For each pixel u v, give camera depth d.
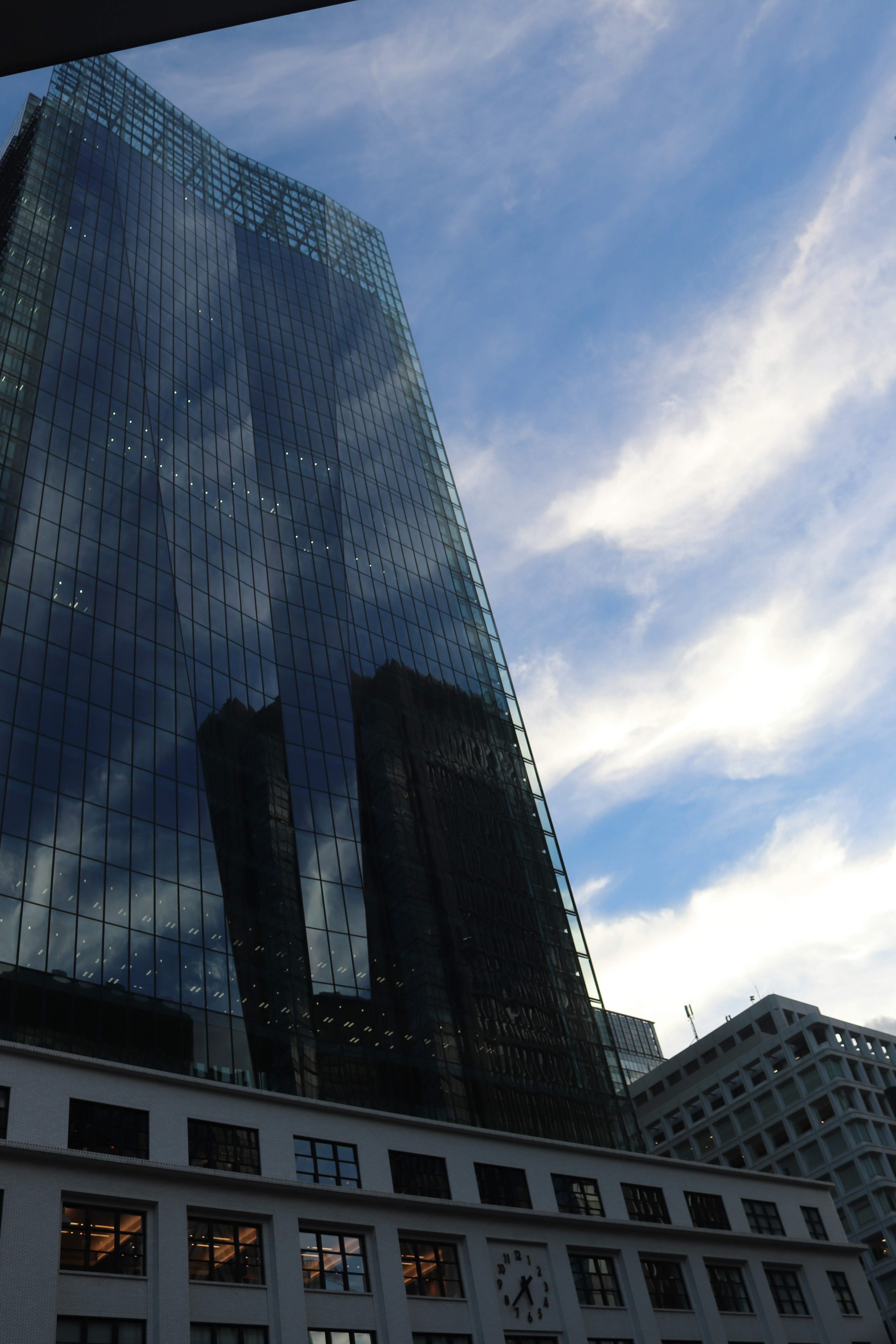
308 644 94.94
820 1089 118.75
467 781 99.81
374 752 92.12
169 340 105.56
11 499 74.38
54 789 61.94
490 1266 54.34
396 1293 49.19
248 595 92.00
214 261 125.88
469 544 130.25
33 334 88.00
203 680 79.88
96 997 55.72
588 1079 83.50
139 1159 43.34
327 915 75.56
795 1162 117.62
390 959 77.50
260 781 78.75
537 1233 58.00
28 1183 40.03
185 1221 43.75
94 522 80.06
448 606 117.75
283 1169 49.97
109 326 97.75
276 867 74.69
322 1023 68.44
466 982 81.69
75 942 56.69
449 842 91.88
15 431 79.12
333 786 85.25
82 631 72.19
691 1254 65.44
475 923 87.44
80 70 124.81
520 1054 80.25
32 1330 36.97
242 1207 46.19
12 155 117.38
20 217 98.38
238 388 112.06
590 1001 90.88
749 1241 69.56
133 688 72.81
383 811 88.06
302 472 111.94
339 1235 49.62
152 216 118.69
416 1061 72.31
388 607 108.69
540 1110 77.31
